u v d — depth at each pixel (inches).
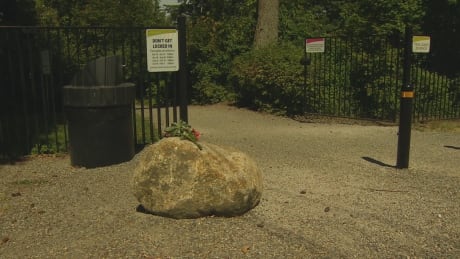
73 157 259.8
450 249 153.6
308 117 446.0
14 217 182.9
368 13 494.3
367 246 155.6
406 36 244.1
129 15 649.6
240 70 506.6
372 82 428.8
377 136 352.5
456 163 268.4
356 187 220.2
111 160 260.4
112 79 260.5
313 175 241.4
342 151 300.7
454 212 186.7
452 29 527.8
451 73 520.7
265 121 434.9
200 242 157.8
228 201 173.6
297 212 185.5
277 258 146.8
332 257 147.6
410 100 248.5
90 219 179.8
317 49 414.6
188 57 565.9
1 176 242.8
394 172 247.6
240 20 598.5
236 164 181.6
